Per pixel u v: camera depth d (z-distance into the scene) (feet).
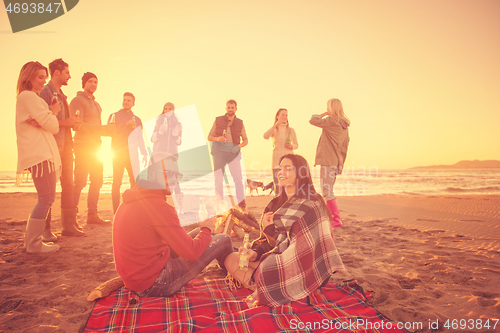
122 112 15.58
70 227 13.15
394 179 77.25
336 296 6.95
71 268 8.92
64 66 11.73
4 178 81.25
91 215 15.99
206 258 7.09
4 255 10.12
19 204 25.61
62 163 12.73
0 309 6.27
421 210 23.13
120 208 6.38
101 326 5.47
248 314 5.74
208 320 5.70
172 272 6.81
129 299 6.52
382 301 6.81
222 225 9.00
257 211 19.92
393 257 10.39
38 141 9.74
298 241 6.37
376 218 19.34
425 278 8.28
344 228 15.78
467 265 9.37
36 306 6.43
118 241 6.12
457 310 6.32
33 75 9.82
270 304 6.09
